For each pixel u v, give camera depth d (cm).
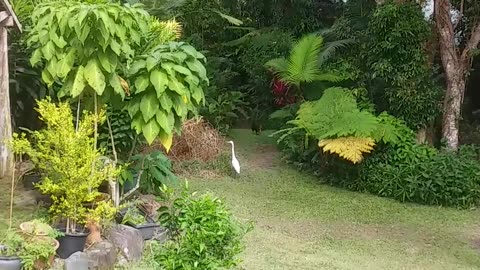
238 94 1091
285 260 455
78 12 393
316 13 1198
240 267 423
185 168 782
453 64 781
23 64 692
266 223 571
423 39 765
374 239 540
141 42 453
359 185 732
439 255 503
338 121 733
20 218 472
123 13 404
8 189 570
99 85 401
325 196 699
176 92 420
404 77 763
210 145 838
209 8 1139
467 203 678
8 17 600
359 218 612
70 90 418
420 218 626
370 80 842
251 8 1221
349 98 774
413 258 489
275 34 1134
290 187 735
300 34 1170
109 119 513
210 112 984
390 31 766
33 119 727
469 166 700
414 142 743
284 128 912
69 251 390
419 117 772
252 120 1112
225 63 1166
